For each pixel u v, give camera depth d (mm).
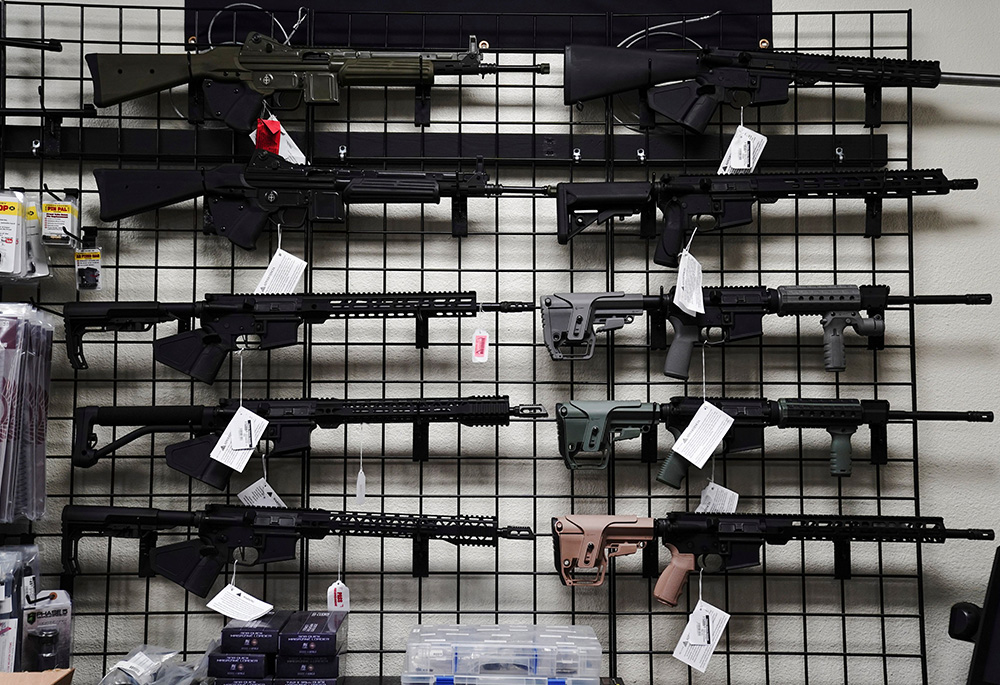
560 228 2041
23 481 1929
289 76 2068
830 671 2131
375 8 2258
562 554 1939
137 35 2236
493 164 2211
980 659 1857
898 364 2207
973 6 2273
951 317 2234
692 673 2129
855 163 2211
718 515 1967
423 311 2006
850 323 2041
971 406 2209
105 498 2139
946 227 2246
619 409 1989
